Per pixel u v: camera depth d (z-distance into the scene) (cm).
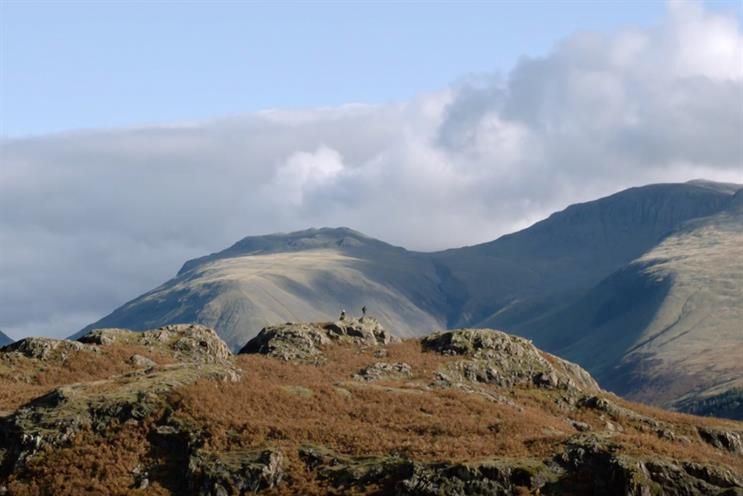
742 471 7175
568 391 11662
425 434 8438
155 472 7806
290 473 7594
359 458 7769
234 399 8825
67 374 11200
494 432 8525
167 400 8562
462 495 6881
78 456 7988
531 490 6888
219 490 7450
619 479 6788
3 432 8369
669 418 11075
